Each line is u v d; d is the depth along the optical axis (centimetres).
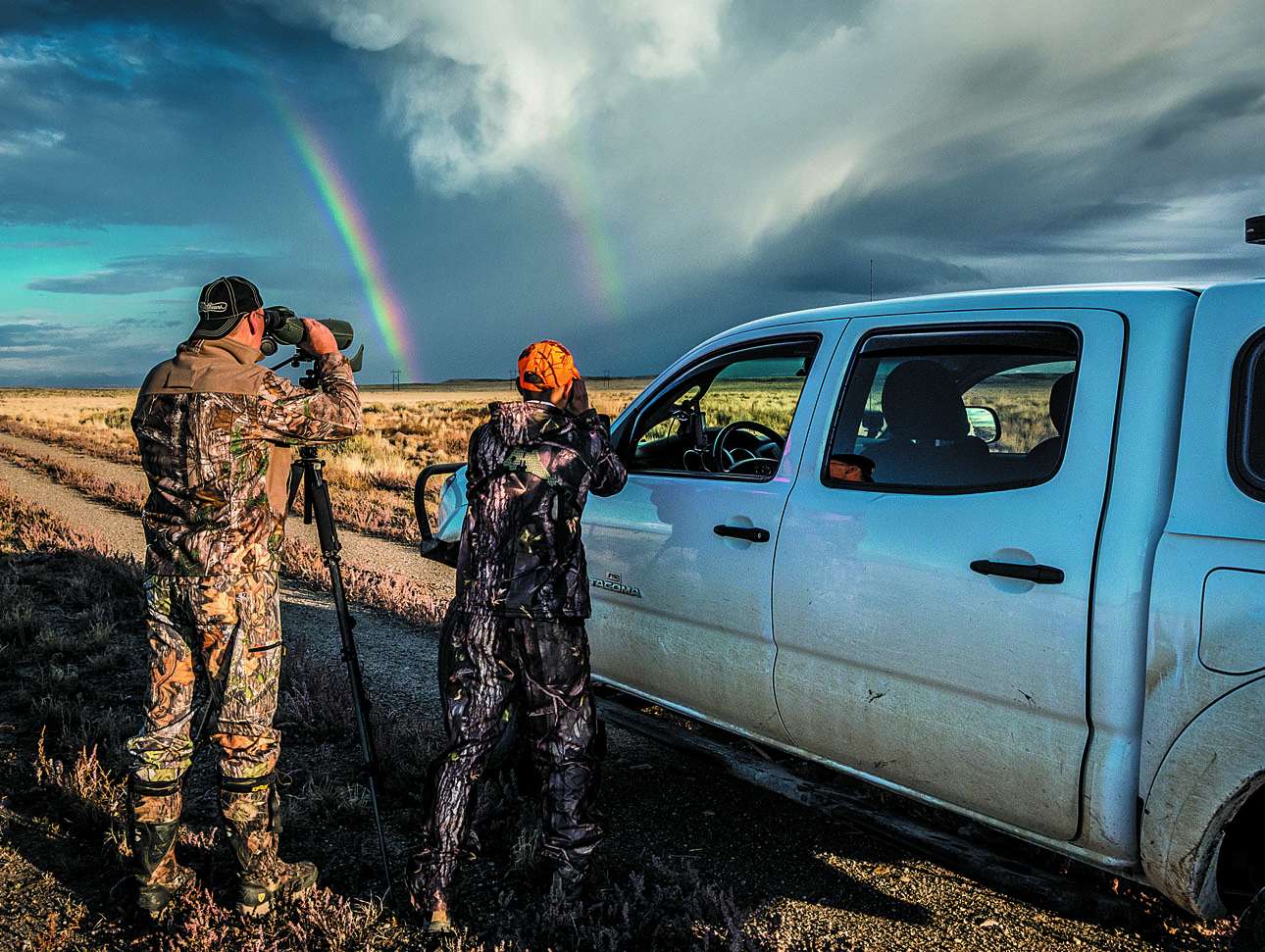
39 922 267
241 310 263
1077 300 255
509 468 274
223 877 296
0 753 383
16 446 2194
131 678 487
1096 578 225
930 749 263
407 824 340
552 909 269
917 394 290
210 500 252
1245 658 199
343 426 279
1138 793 221
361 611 685
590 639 385
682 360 375
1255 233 259
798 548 295
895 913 283
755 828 342
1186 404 223
